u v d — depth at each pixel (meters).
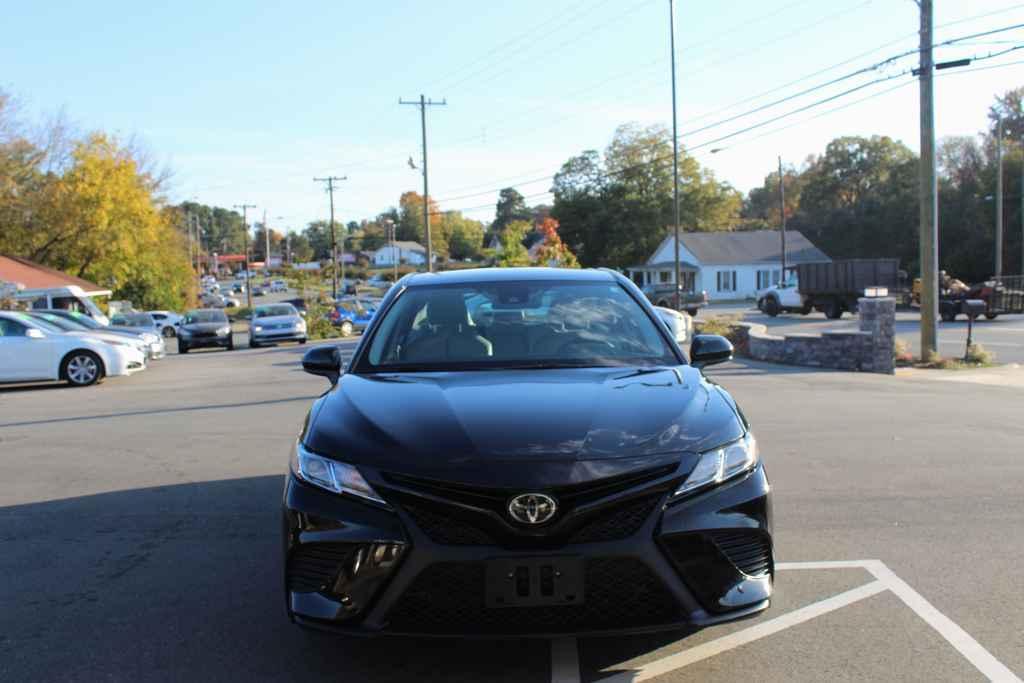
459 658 3.58
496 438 3.26
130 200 47.91
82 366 15.81
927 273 17.80
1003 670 3.39
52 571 4.80
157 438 9.12
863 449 7.74
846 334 16.16
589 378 3.98
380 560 3.11
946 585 4.35
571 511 3.06
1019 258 59.44
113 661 3.62
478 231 130.50
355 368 4.39
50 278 37.34
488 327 4.62
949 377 14.91
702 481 3.24
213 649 3.73
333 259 70.56
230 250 193.88
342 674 3.46
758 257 66.38
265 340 29.77
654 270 72.12
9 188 45.38
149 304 57.69
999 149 47.09
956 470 6.88
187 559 4.98
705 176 77.38
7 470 7.57
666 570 3.09
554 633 3.06
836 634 3.77
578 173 78.44
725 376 14.84
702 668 3.45
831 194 82.75
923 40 17.95
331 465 3.33
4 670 3.55
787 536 5.21
